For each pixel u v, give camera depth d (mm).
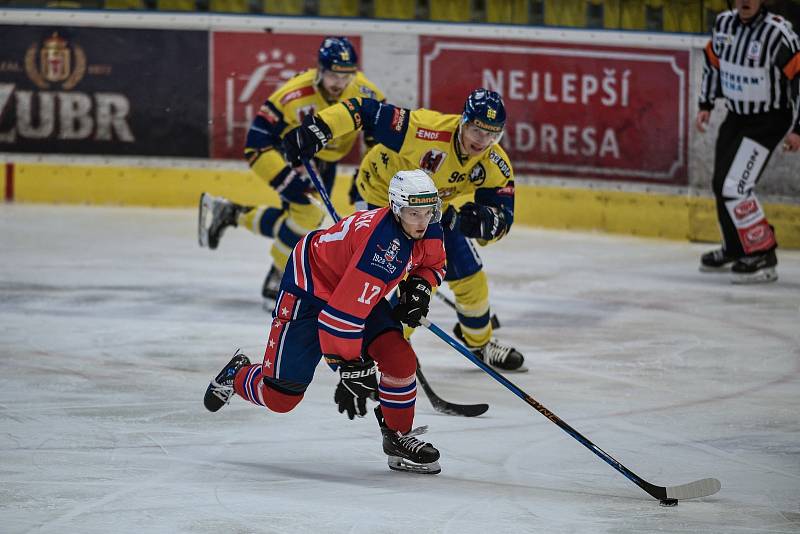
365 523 11539
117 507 11891
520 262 28656
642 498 12586
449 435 15031
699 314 23438
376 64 33250
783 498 12633
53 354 18938
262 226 22609
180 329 20984
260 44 33375
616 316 23141
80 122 33812
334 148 22625
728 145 27531
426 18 32969
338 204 33219
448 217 16750
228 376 14102
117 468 13273
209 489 12570
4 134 33906
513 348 18703
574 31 32438
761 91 27125
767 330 22031
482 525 11547
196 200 33969
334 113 16984
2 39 33562
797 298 25203
